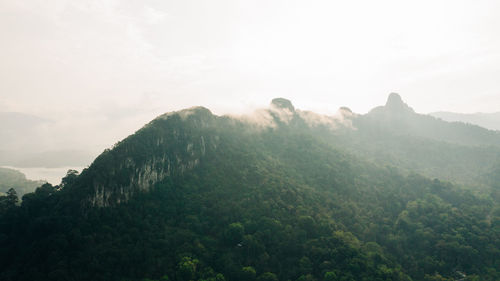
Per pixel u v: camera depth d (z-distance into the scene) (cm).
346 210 15950
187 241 11856
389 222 16000
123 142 15625
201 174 16512
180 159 16412
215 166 17250
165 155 16000
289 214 13962
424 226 15250
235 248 12075
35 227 11456
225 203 14275
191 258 10900
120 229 11781
